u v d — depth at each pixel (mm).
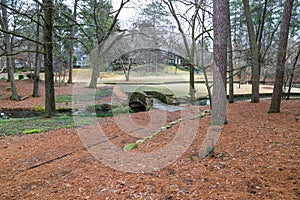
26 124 6453
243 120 5094
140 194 2289
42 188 2576
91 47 8719
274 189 2125
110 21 11273
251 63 7500
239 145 3410
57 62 16672
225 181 2369
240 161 2838
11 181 2797
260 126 4465
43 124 6402
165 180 2545
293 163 2631
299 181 2230
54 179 2793
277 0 10555
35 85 11992
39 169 3129
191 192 2232
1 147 4289
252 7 11383
